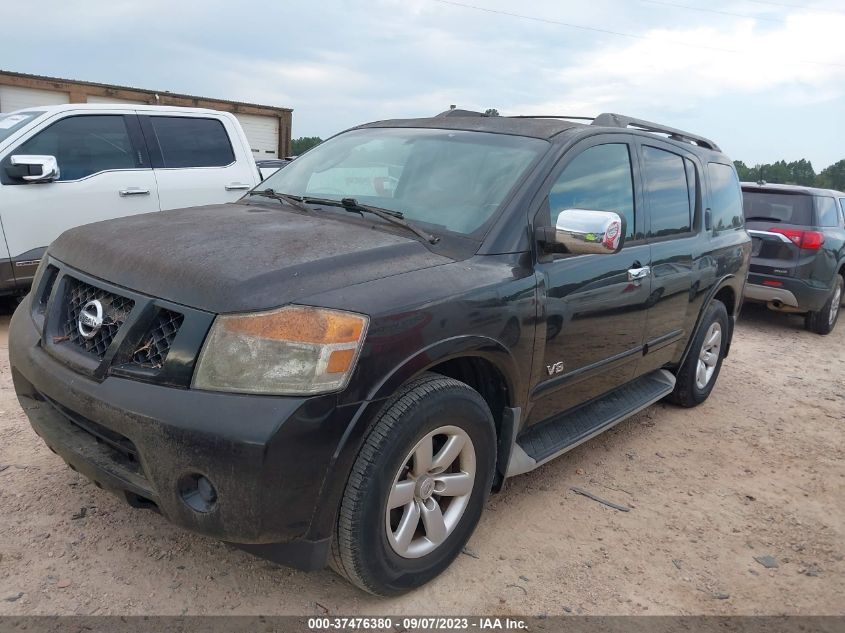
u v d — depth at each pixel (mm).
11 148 6105
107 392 2311
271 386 2178
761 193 8828
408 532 2596
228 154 7551
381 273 2549
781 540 3480
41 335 2723
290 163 4227
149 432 2207
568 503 3625
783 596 2996
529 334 2990
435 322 2516
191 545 2908
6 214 5980
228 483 2146
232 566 2801
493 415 3084
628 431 4805
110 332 2453
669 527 3492
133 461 2430
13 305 6957
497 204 3105
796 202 8586
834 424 5367
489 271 2854
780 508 3834
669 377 4863
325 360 2221
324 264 2486
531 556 3084
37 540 2844
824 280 8430
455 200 3205
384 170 3568
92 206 6492
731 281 5242
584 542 3254
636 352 4062
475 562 2988
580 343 3422
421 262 2725
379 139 3889
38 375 2588
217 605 2568
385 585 2557
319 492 2262
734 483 4105
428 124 3904
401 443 2424
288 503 2203
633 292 3791
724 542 3404
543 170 3244
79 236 2926
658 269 4086
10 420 3986
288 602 2625
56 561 2723
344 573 2492
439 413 2557
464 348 2629
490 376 2996
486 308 2730
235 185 7527
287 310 2238
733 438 4855
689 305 4617
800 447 4801
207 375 2201
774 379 6555
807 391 6234
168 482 2225
